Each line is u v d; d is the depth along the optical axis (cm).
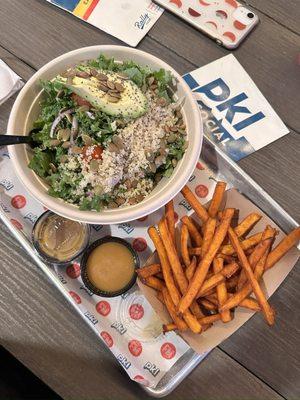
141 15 42
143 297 34
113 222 30
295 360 33
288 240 32
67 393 32
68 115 33
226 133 38
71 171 32
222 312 30
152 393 32
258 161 37
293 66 40
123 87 33
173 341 33
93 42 41
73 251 34
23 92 33
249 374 32
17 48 40
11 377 35
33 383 36
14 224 35
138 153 32
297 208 36
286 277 34
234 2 42
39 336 33
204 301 33
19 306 34
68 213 30
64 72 34
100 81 32
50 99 34
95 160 31
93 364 33
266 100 39
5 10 42
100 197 31
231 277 33
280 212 34
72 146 32
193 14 41
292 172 37
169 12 42
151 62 34
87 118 32
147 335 33
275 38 41
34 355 33
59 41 41
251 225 33
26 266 35
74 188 32
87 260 34
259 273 31
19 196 36
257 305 31
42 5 42
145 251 36
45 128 33
